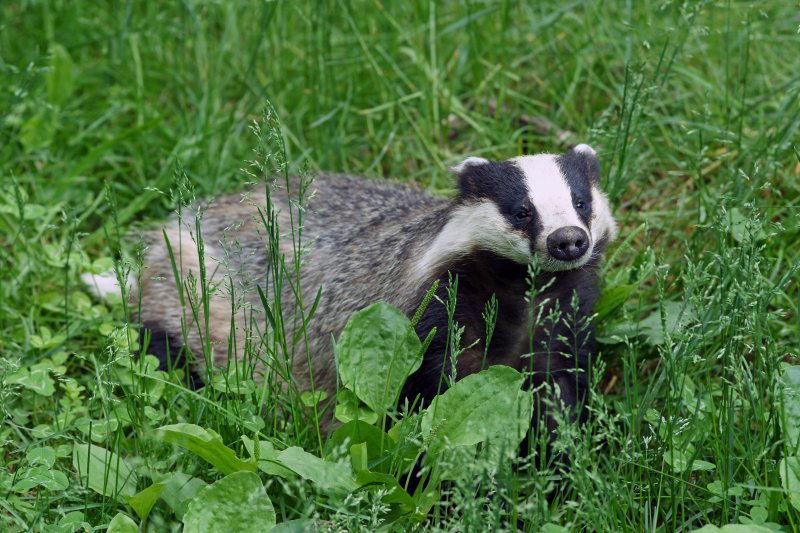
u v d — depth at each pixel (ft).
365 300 30.42
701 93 42.57
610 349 32.37
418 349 26.73
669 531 25.49
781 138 37.32
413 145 43.32
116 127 45.47
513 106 44.96
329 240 32.94
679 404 25.49
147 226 39.24
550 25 44.88
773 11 46.50
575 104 44.75
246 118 44.32
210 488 22.89
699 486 26.43
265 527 22.74
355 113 44.70
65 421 28.25
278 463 24.34
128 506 25.52
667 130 42.39
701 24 45.24
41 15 49.88
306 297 32.35
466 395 25.25
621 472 27.04
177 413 28.37
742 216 34.32
